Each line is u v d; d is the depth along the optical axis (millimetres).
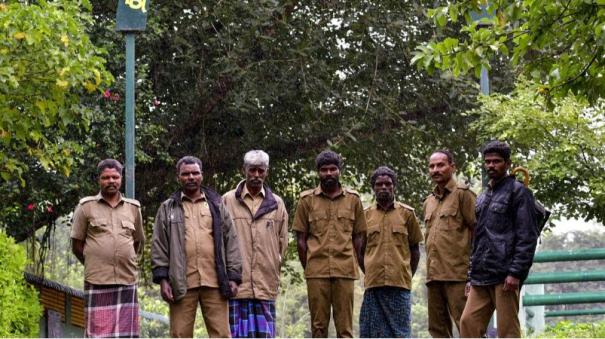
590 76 11602
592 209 13578
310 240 10453
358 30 18547
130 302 10328
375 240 10703
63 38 11898
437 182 10594
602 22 10898
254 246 10320
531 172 13398
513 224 9266
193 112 18438
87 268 10266
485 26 14555
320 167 10422
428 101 19438
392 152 19375
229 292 9977
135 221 10555
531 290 14977
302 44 17844
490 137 14086
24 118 12547
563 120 13359
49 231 17609
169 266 9938
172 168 18578
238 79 17703
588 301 13867
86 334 10195
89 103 16125
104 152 16625
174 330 9922
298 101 18406
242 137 18906
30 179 16094
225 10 17500
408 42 18672
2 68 11617
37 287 16562
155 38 17047
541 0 11031
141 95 16719
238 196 10453
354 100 18734
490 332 12852
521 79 14102
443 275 10445
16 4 11688
